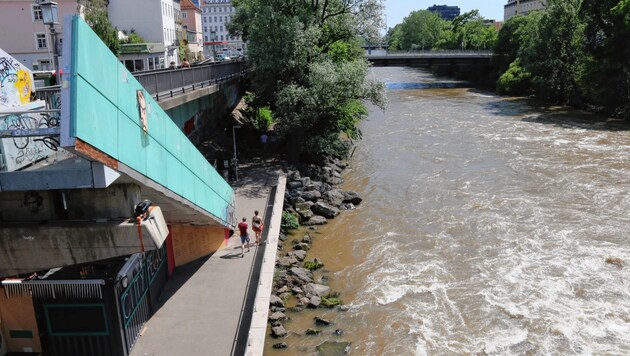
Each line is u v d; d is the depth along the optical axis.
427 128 52.16
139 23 68.06
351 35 39.38
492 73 97.31
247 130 42.47
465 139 46.50
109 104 9.27
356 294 20.02
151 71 21.52
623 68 55.28
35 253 11.05
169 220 17.67
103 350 13.42
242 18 43.34
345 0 38.12
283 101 33.81
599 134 47.66
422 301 19.36
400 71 141.50
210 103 36.34
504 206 28.91
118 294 13.27
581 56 64.56
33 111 8.88
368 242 24.88
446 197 30.86
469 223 26.66
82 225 10.84
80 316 13.11
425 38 178.00
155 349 14.47
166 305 16.94
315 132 36.72
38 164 10.37
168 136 12.86
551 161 38.12
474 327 17.66
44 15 14.92
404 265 22.31
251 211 26.19
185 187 14.48
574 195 30.36
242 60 52.81
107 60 9.25
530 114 60.25
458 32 147.62
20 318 12.97
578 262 21.97
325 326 17.81
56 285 12.51
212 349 14.48
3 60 10.43
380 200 30.97
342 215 28.73
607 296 19.30
